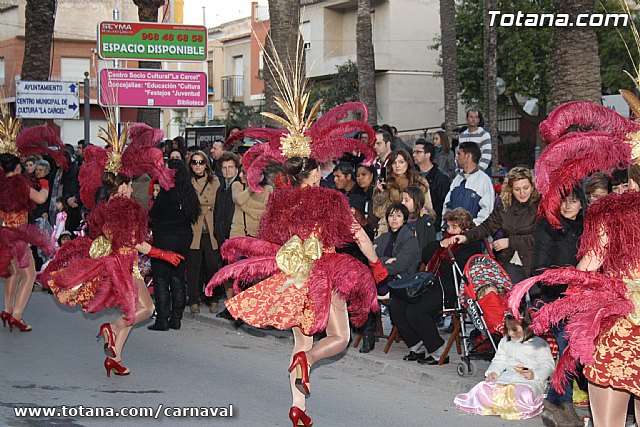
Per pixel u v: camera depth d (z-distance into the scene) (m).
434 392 7.78
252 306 6.15
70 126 42.22
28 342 9.88
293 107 6.54
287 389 7.84
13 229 10.07
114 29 17.12
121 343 8.15
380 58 33.94
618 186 7.28
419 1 34.50
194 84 17.44
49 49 21.53
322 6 35.16
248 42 42.59
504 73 27.78
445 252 8.44
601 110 5.49
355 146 6.72
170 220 10.56
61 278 7.79
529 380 7.00
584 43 11.38
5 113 10.38
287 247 6.18
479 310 7.62
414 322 8.29
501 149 25.48
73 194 15.99
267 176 10.59
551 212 5.58
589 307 4.92
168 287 10.88
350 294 6.50
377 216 9.75
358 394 7.73
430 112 35.06
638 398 5.14
